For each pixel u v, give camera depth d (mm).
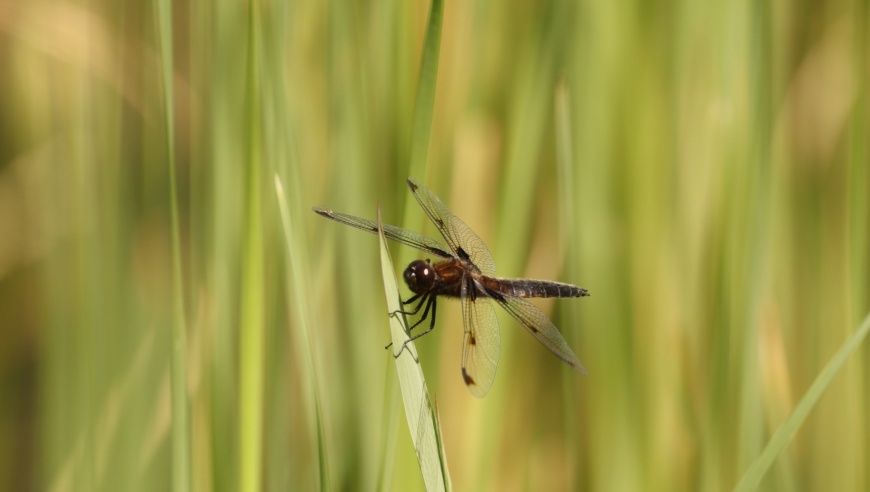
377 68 1487
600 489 1481
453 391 1487
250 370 1449
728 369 1479
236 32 1481
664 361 1481
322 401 1466
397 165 1483
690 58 1483
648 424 1480
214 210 1478
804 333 1500
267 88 1462
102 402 1490
